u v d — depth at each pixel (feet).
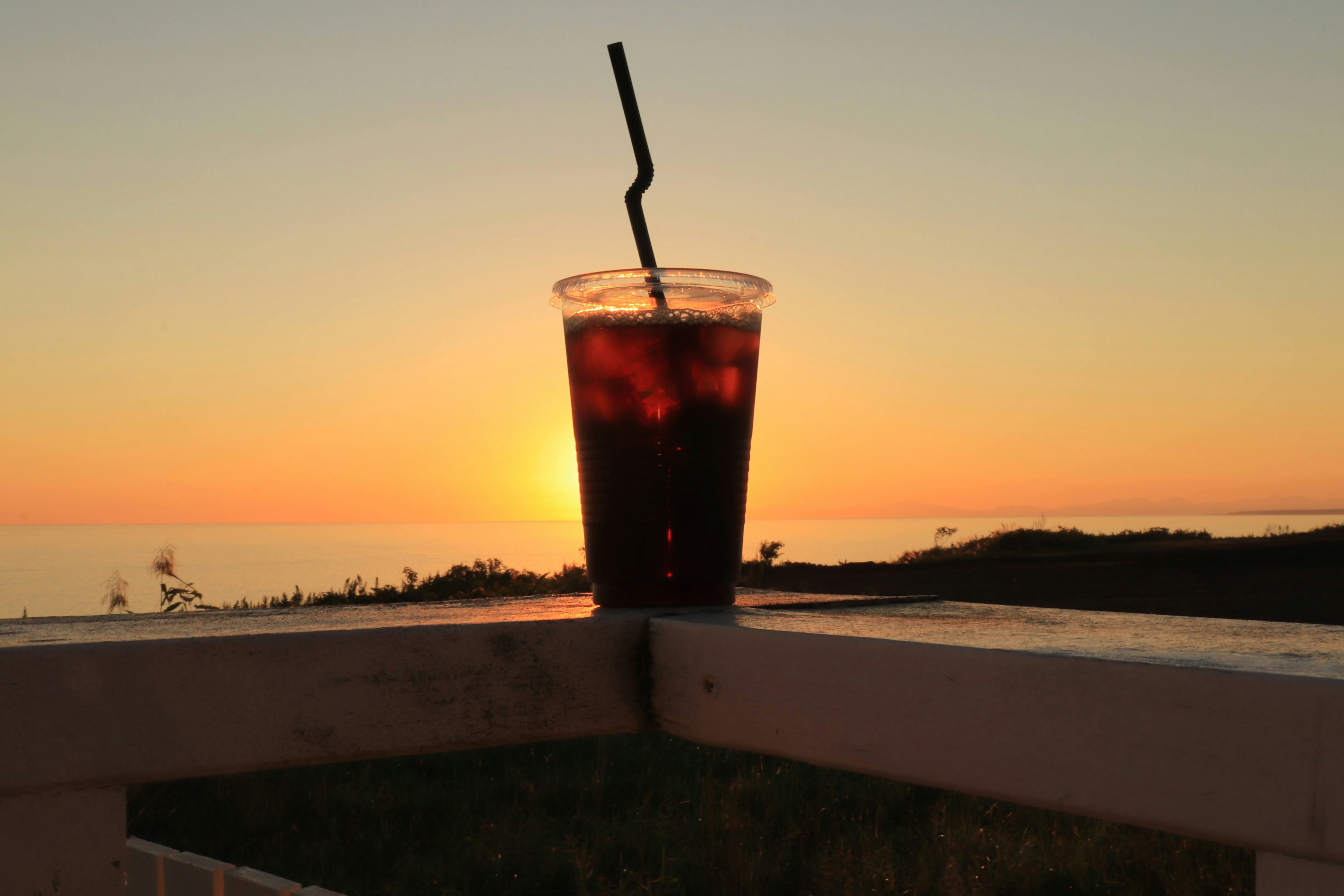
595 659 3.23
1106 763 2.03
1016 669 2.20
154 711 2.58
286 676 2.74
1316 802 1.73
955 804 15.85
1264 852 1.83
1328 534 67.77
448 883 12.82
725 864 13.24
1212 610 33.73
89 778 2.49
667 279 3.67
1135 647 2.28
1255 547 60.13
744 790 16.15
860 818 15.35
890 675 2.45
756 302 3.98
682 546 3.64
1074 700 2.09
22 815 2.62
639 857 13.48
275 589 214.48
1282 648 2.27
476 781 17.39
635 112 4.08
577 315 3.86
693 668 3.08
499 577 35.32
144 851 7.80
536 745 19.86
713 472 3.69
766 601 4.01
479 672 3.02
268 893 6.92
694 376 3.66
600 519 3.72
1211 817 1.87
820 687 2.64
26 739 2.42
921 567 60.80
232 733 2.66
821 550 435.53
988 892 12.05
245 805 15.80
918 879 12.50
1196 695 1.90
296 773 17.72
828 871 12.76
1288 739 1.77
